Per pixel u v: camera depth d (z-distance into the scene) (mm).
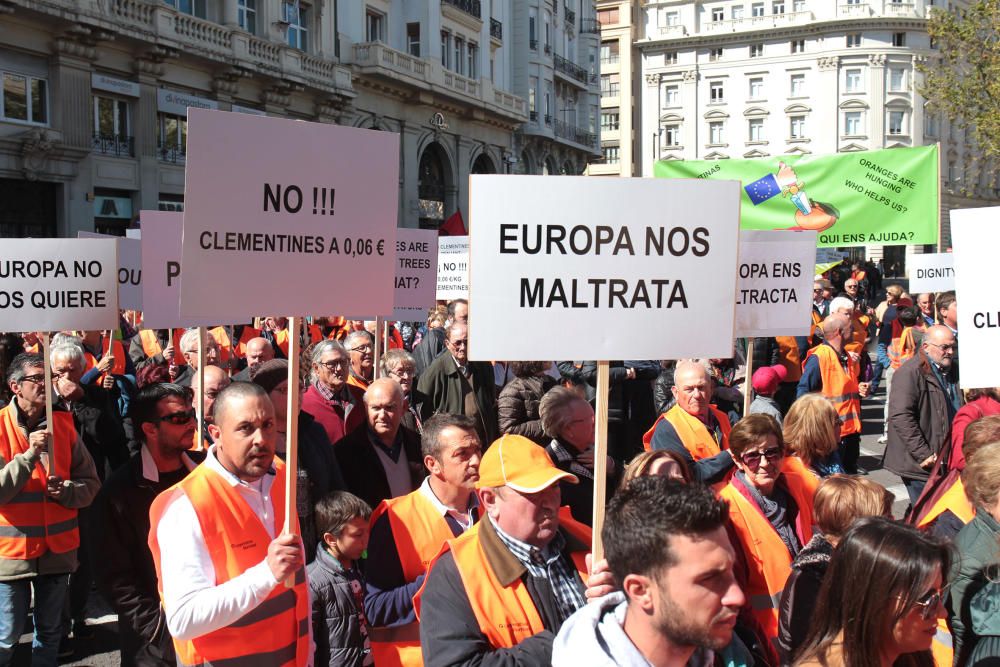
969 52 23156
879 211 9438
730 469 4555
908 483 6750
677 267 3238
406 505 3754
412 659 3520
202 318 4918
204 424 5484
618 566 2182
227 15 25031
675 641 2107
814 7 67125
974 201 71062
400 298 7723
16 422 5117
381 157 3510
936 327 6727
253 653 3164
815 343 11281
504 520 2941
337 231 3422
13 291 5117
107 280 5254
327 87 28188
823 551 3254
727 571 2080
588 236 3170
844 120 66750
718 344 3287
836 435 4758
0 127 19516
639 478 2293
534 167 45156
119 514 3820
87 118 21297
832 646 2482
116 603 3791
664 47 72125
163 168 23750
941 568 2391
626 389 9117
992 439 3889
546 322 3160
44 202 21000
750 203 9930
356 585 4047
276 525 3398
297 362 3205
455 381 7559
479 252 3129
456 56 36969
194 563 3078
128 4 21734
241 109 25875
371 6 31906
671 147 73000
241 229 3232
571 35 49812
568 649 2207
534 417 6570
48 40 20406
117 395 7008
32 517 4918
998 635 3129
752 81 69750
